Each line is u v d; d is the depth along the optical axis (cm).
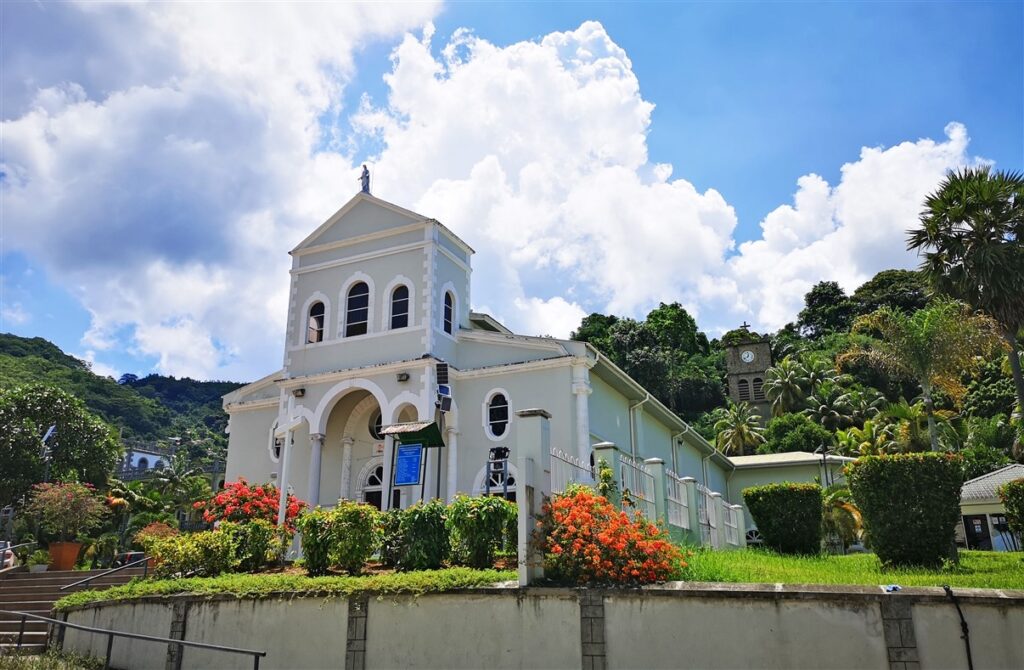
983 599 795
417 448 1495
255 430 2544
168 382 14362
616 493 1288
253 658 1094
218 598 1155
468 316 2405
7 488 4388
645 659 888
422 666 984
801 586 862
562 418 2047
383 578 1066
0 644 1360
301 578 1150
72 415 4912
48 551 2316
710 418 7369
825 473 3928
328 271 2395
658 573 970
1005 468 3384
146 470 8138
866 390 6906
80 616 1370
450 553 1212
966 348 2492
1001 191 2039
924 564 1288
